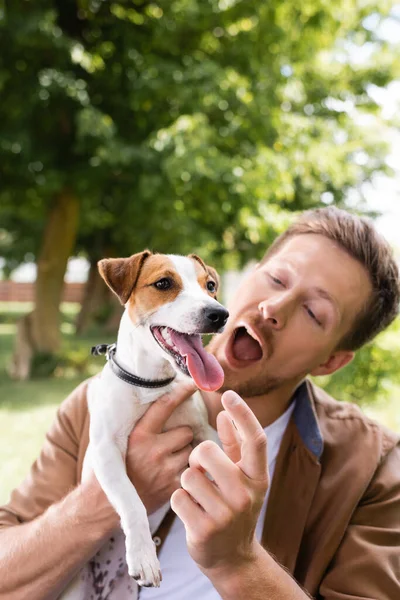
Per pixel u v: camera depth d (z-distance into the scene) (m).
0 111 3.91
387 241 0.97
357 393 2.56
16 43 3.67
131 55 3.92
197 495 0.63
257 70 3.82
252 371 0.91
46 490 0.91
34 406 3.39
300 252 0.93
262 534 0.84
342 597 0.77
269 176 3.56
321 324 0.90
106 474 0.79
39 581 0.78
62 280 4.55
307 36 4.07
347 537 0.82
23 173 4.02
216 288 1.03
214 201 3.76
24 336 4.41
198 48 3.93
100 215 5.22
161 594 0.82
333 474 0.86
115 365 0.89
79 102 3.87
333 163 3.90
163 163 3.52
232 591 0.65
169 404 0.84
